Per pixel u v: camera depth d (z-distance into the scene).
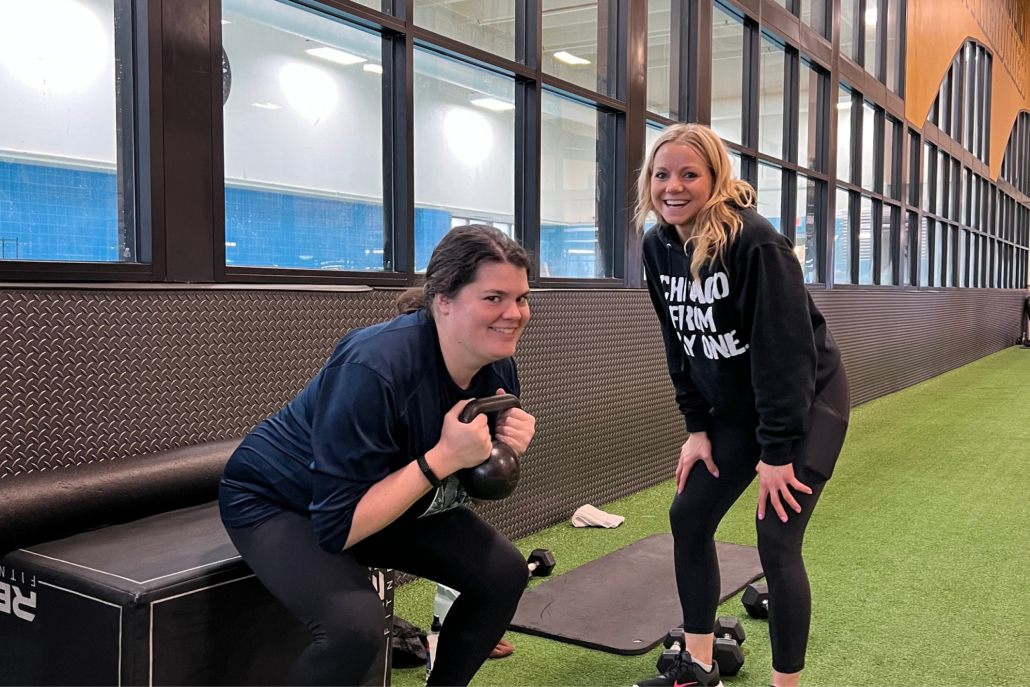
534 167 3.58
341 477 1.39
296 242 2.60
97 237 2.07
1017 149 16.05
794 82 6.12
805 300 1.74
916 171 9.59
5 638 1.58
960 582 2.81
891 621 2.46
